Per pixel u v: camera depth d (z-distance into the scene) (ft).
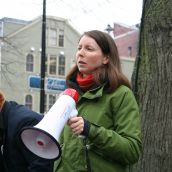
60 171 9.40
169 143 13.42
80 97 9.44
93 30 9.70
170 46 13.67
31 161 8.11
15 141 8.13
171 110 13.52
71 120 7.45
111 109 9.27
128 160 8.88
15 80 119.14
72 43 128.77
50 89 52.47
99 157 9.10
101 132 8.53
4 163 8.33
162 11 13.76
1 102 8.32
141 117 13.89
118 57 9.76
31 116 8.18
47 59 125.39
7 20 118.42
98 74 9.45
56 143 6.74
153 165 13.50
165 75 13.65
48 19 117.19
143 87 14.05
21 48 116.57
